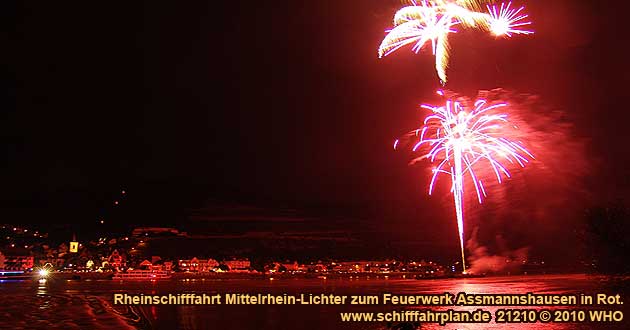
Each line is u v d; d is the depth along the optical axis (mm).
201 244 167625
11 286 84938
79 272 128250
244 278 128750
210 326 32125
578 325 27781
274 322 33312
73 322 34688
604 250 21344
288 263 153000
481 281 83875
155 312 40156
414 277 119125
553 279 79375
